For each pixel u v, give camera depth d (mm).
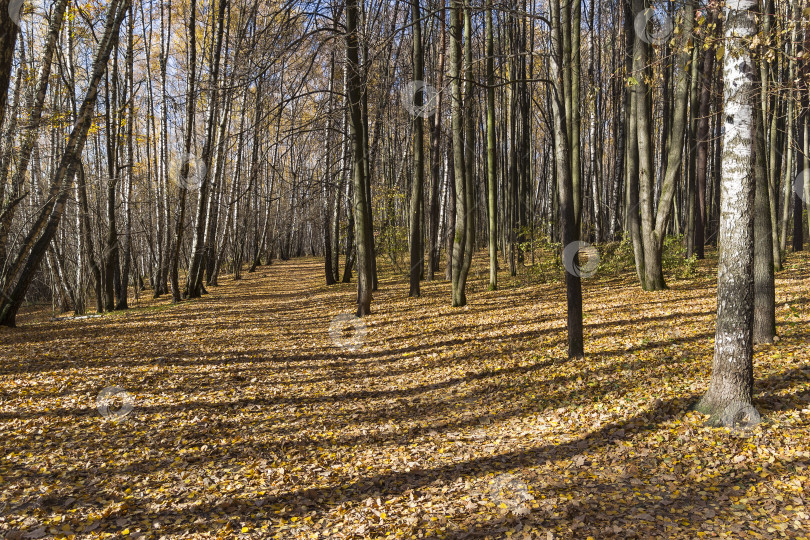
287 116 11844
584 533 3809
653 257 13633
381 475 5246
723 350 5293
